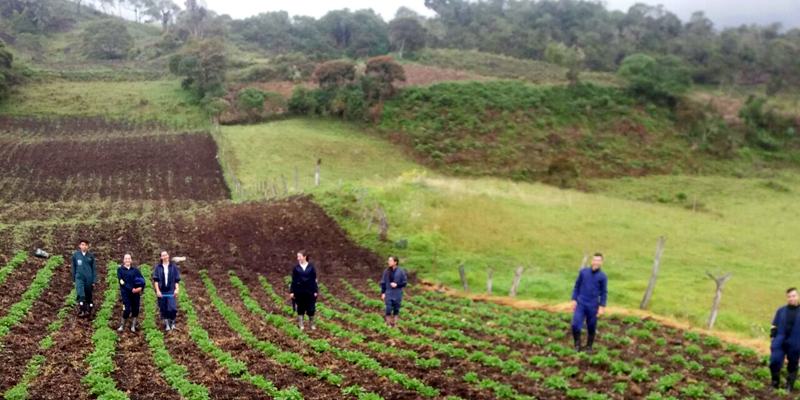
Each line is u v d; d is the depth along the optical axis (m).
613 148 79.44
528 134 81.31
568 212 39.31
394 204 37.69
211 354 14.03
